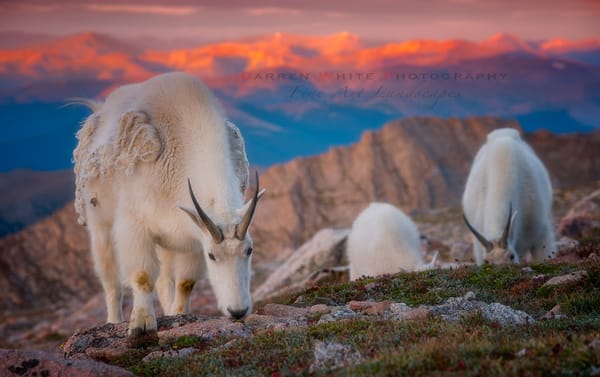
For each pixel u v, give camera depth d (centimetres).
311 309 1318
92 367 941
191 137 1249
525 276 1432
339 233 3269
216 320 1277
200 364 1016
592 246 1944
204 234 1152
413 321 1076
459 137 12269
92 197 1365
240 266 1129
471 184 2073
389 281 1517
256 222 9512
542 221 1983
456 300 1220
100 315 4153
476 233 1883
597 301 1145
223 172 1213
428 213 5425
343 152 11200
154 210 1245
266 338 1078
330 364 920
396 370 838
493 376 782
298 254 3309
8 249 9069
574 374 766
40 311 5659
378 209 2072
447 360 846
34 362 941
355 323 1106
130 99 1360
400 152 11462
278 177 10462
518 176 1952
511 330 984
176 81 1311
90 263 8925
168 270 1430
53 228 9562
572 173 12444
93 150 1354
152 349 1176
